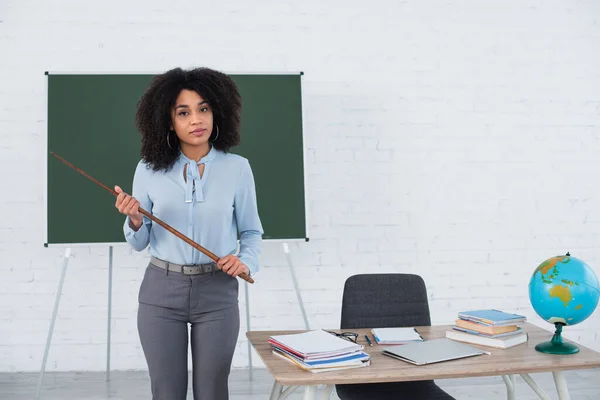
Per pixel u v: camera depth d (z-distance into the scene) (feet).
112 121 12.19
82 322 13.21
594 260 14.10
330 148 13.58
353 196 13.65
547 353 6.56
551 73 14.01
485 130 13.89
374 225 13.70
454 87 13.82
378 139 13.66
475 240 13.92
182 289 6.99
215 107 7.22
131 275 13.29
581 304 6.48
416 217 13.78
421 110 13.75
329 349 6.14
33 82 13.00
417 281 8.95
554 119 14.01
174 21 13.25
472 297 13.92
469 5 13.84
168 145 7.20
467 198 13.88
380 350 6.80
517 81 13.94
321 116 13.56
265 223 12.39
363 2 13.61
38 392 11.43
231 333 7.18
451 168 13.83
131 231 7.07
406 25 13.70
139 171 7.35
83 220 12.07
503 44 13.92
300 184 12.51
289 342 6.47
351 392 8.03
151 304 7.04
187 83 7.02
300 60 13.50
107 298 13.26
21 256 13.05
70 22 13.05
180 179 7.21
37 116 13.01
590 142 14.08
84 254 13.19
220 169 7.37
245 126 12.42
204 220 7.18
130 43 13.16
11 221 13.01
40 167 13.05
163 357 6.96
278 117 12.51
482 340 6.93
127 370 13.33
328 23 13.55
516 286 13.98
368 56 13.62
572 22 14.03
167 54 13.24
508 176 13.96
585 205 14.08
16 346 13.09
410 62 13.71
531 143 13.98
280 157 12.48
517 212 13.98
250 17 13.39
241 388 12.20
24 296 13.08
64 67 13.04
